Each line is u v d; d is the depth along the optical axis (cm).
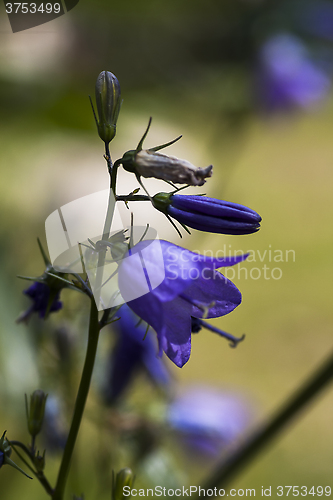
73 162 31
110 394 31
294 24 47
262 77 45
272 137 101
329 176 96
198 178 23
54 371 30
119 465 31
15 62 32
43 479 24
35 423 24
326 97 50
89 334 23
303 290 73
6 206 31
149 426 31
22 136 32
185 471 35
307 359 63
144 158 23
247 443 28
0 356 30
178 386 34
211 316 24
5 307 30
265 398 57
